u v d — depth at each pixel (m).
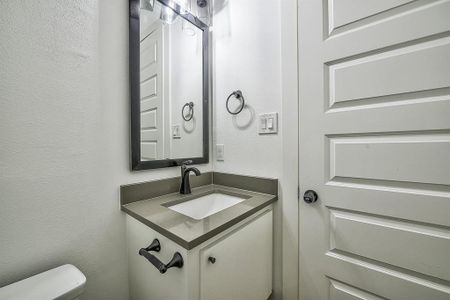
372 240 0.86
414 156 0.77
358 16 0.86
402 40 0.77
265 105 1.16
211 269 0.72
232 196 1.20
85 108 0.83
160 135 1.10
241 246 0.86
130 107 0.96
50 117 0.74
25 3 0.69
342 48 0.90
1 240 0.66
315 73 0.97
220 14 1.35
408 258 0.80
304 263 1.04
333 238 0.96
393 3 0.79
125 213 0.96
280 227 1.12
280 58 1.10
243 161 1.26
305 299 1.04
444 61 0.71
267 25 1.14
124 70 0.95
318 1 0.95
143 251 0.71
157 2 1.07
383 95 0.82
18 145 0.68
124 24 0.94
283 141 1.08
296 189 1.05
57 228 0.77
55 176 0.76
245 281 0.90
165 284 0.74
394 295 0.83
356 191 0.89
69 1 0.78
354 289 0.92
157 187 1.08
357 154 0.88
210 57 1.40
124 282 0.97
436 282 0.76
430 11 0.73
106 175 0.90
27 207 0.71
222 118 1.36
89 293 0.86
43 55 0.72
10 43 0.66
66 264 0.78
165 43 1.12
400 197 0.80
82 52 0.81
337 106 0.93
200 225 0.74
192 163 1.24
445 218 0.73
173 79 1.17
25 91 0.69
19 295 0.62
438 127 0.73
